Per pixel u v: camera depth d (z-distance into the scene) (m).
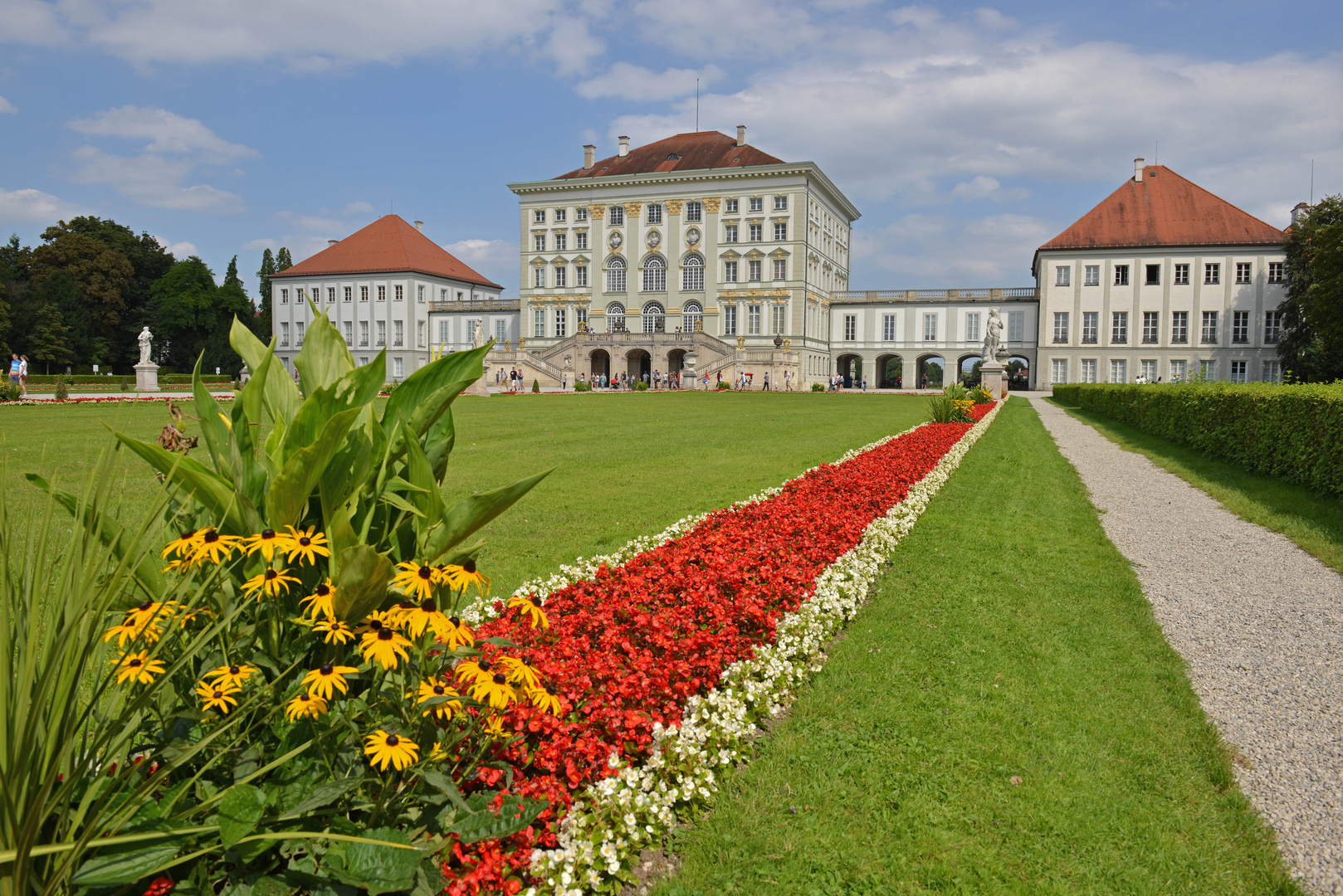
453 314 85.88
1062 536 10.02
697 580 6.23
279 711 2.77
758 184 72.06
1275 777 4.43
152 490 11.02
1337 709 5.26
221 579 2.93
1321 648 6.34
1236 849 3.79
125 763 2.48
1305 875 3.62
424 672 3.00
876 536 8.48
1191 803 4.15
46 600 2.13
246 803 2.38
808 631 5.73
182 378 66.88
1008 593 7.52
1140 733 4.86
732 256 73.00
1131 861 3.68
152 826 2.30
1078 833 3.85
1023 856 3.69
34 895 2.04
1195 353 65.38
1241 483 14.07
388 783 2.74
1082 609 7.13
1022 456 18.45
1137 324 66.62
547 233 78.88
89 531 2.23
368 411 3.19
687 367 65.06
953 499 12.29
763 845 3.67
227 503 2.94
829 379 79.25
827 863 3.58
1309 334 54.94
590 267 77.62
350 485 3.09
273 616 2.92
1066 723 4.95
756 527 8.35
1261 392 15.79
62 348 68.19
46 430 20.67
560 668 4.26
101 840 2.08
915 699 5.19
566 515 10.87
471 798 3.02
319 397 2.98
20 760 1.92
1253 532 10.52
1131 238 66.44
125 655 2.49
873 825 3.87
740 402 42.22
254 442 3.08
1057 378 68.69
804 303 71.75
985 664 5.81
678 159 76.81
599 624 5.29
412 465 3.04
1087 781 4.30
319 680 2.51
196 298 80.25
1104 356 67.44
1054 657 5.98
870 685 5.40
